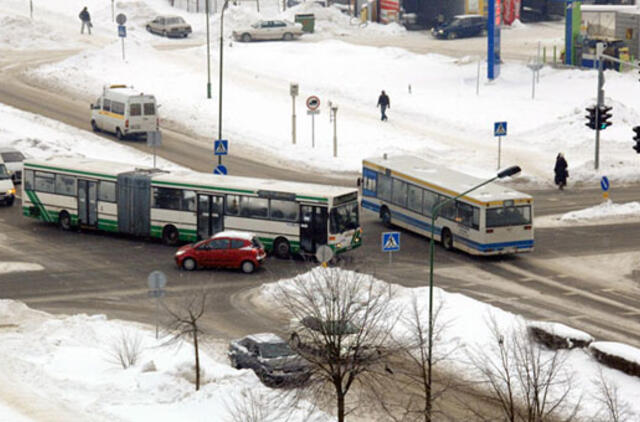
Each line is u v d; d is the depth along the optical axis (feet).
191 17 619.26
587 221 278.67
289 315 195.21
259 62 487.61
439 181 253.85
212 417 140.77
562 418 147.33
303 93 436.76
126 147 349.61
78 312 201.26
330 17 614.34
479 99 428.97
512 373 163.73
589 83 448.24
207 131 377.91
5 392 149.59
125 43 474.90
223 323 194.08
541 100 426.51
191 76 447.83
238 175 323.37
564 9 650.84
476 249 238.07
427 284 219.82
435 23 627.05
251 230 243.60
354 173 333.01
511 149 362.33
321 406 152.46
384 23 626.23
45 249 247.91
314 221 235.81
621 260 240.94
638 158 349.00
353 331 159.63
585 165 334.85
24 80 435.12
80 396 150.10
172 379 155.33
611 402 140.97
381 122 392.88
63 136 356.79
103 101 364.99
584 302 208.95
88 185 261.44
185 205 249.75
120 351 166.71
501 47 544.21
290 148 357.82
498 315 190.39
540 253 247.09
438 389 160.66
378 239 260.21
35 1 612.29
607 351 168.55
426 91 444.14
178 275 226.99
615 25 479.41
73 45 510.58
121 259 239.91
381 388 160.35
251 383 154.92
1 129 355.77
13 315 193.67
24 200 271.49
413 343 172.76
